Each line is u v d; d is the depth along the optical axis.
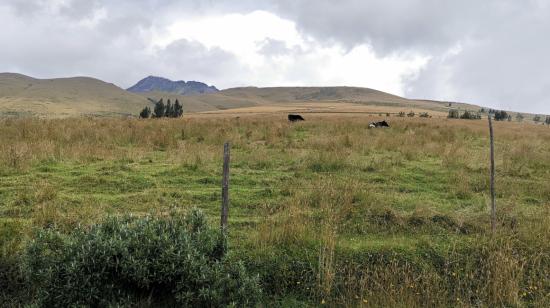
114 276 5.14
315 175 11.07
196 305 5.23
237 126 24.41
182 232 5.46
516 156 14.52
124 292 5.09
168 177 10.44
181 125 21.92
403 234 7.54
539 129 34.94
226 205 6.58
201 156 12.48
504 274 6.32
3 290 5.70
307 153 13.64
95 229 5.46
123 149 13.76
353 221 7.90
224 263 5.88
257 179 10.57
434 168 12.52
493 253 6.73
